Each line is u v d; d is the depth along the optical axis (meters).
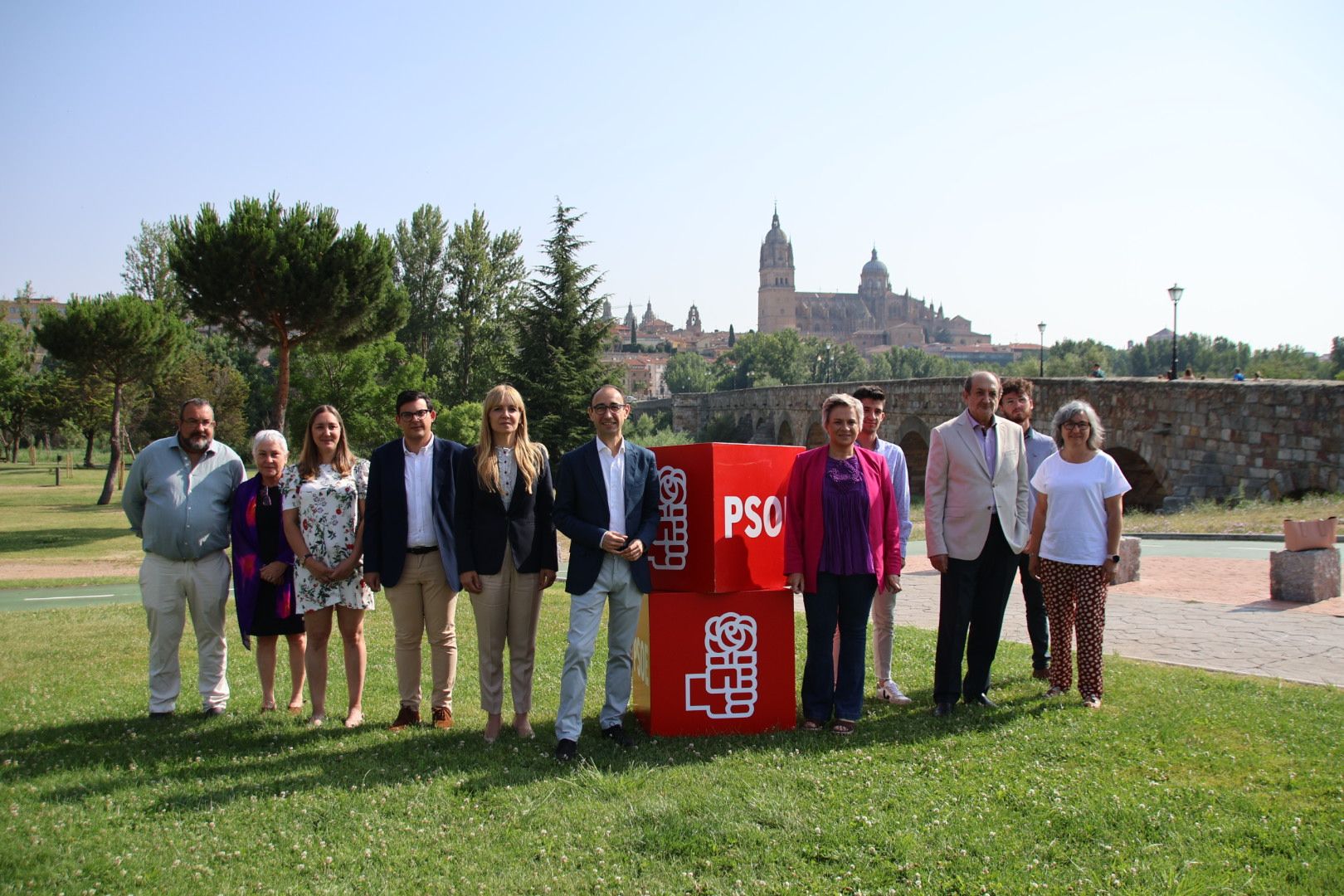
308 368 42.81
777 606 5.88
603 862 3.84
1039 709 6.00
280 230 28.27
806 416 52.44
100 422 58.12
